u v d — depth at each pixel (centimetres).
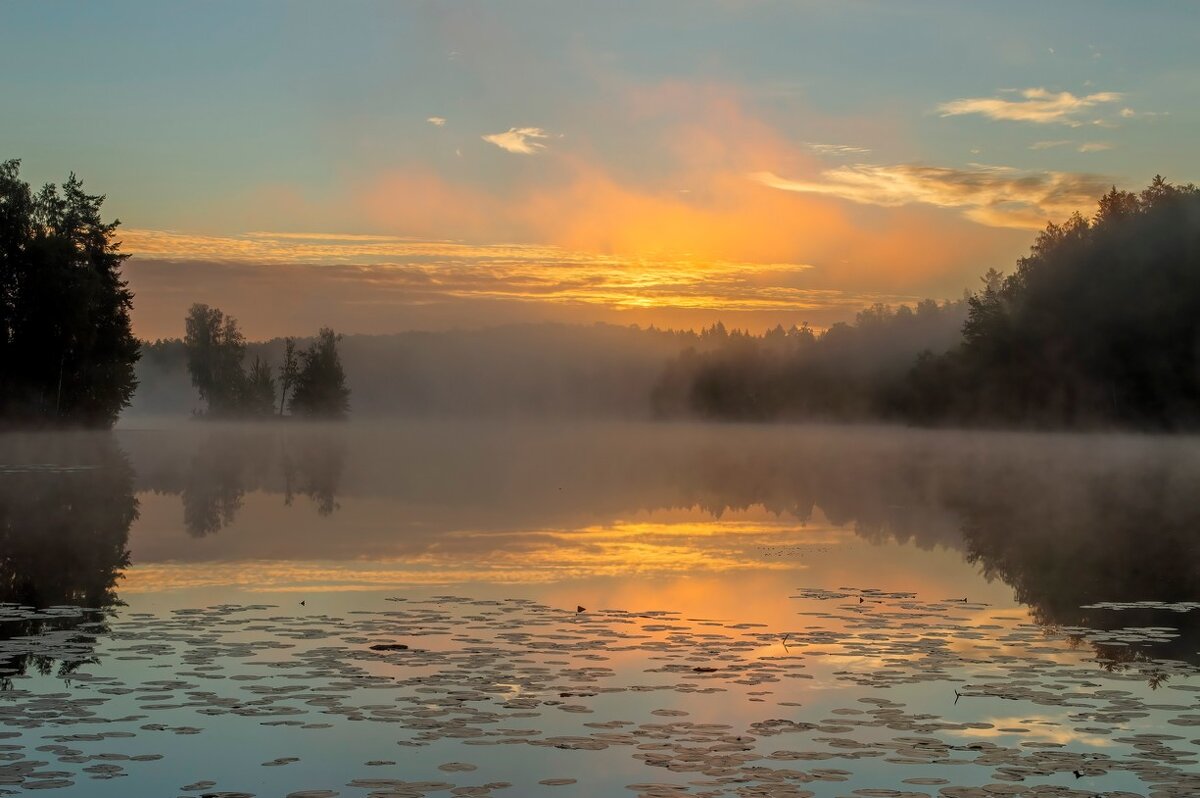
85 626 1451
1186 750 928
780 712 1045
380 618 1527
